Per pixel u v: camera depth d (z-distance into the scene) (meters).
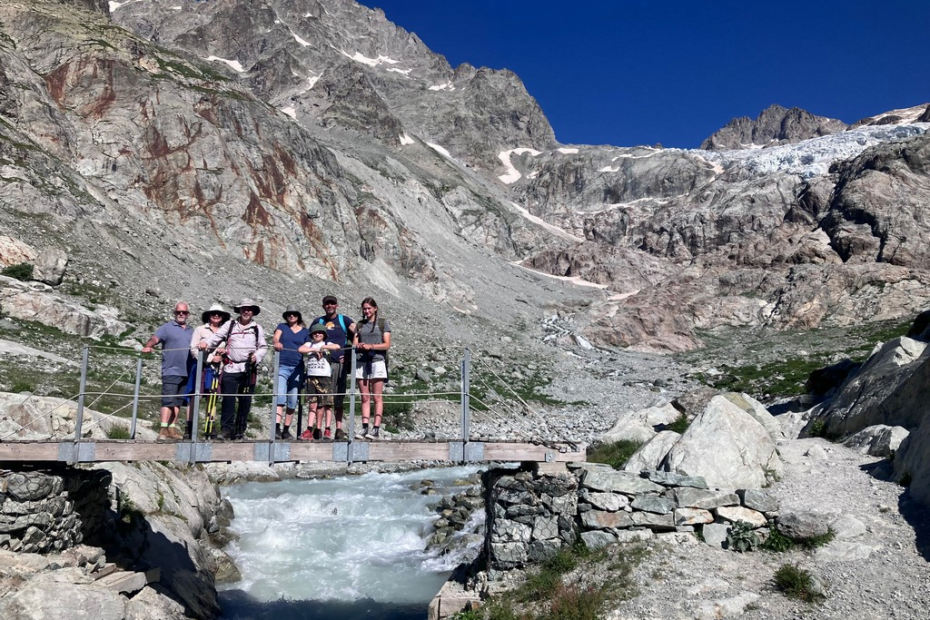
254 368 13.09
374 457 12.01
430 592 16.58
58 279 38.72
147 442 11.70
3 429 15.62
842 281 79.88
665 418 21.20
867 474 13.79
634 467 14.51
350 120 131.62
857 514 11.95
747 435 13.95
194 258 54.94
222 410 12.84
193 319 42.66
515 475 12.73
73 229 45.50
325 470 28.64
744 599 10.23
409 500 23.16
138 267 46.59
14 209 43.69
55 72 61.34
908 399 15.71
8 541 11.13
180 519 16.55
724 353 69.81
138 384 12.37
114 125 59.44
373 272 73.56
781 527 11.75
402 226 84.06
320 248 68.75
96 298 38.97
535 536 12.52
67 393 23.70
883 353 18.84
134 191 56.81
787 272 87.25
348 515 22.09
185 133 63.03
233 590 16.34
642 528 12.31
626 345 77.50
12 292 33.53
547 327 81.19
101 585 11.66
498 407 42.16
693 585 10.69
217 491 20.78
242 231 61.28
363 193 87.00
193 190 60.81
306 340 13.18
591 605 10.60
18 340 30.25
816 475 13.98
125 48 67.88
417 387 44.22
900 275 78.00
